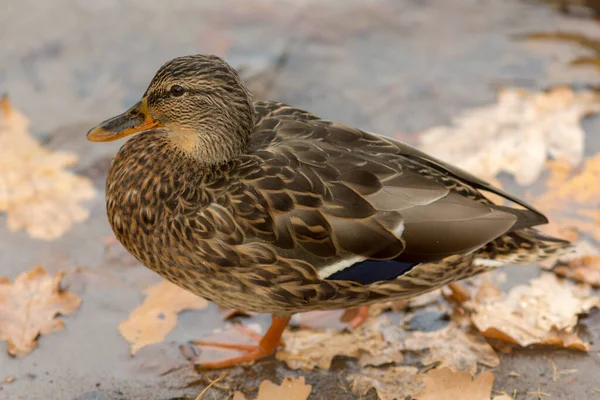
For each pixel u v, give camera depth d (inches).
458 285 320.2
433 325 313.1
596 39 491.8
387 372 294.0
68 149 410.0
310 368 297.4
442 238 263.9
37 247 354.0
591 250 340.2
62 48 485.7
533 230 295.3
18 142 405.1
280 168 268.4
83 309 323.9
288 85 457.4
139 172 282.7
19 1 529.7
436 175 282.5
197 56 283.3
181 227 270.8
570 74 461.4
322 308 287.9
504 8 529.0
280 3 535.2
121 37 497.0
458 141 408.2
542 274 332.2
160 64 473.4
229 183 269.6
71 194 380.8
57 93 449.7
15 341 305.7
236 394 280.5
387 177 269.9
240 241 266.4
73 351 305.1
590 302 316.5
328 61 478.9
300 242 266.1
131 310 324.5
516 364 295.9
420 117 431.8
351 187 266.7
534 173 386.9
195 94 273.6
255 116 290.0
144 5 531.5
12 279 336.5
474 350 301.0
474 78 462.0
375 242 264.8
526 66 470.3
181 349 306.7
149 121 286.7
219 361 299.3
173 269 282.2
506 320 309.3
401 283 277.0
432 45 493.4
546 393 283.3
